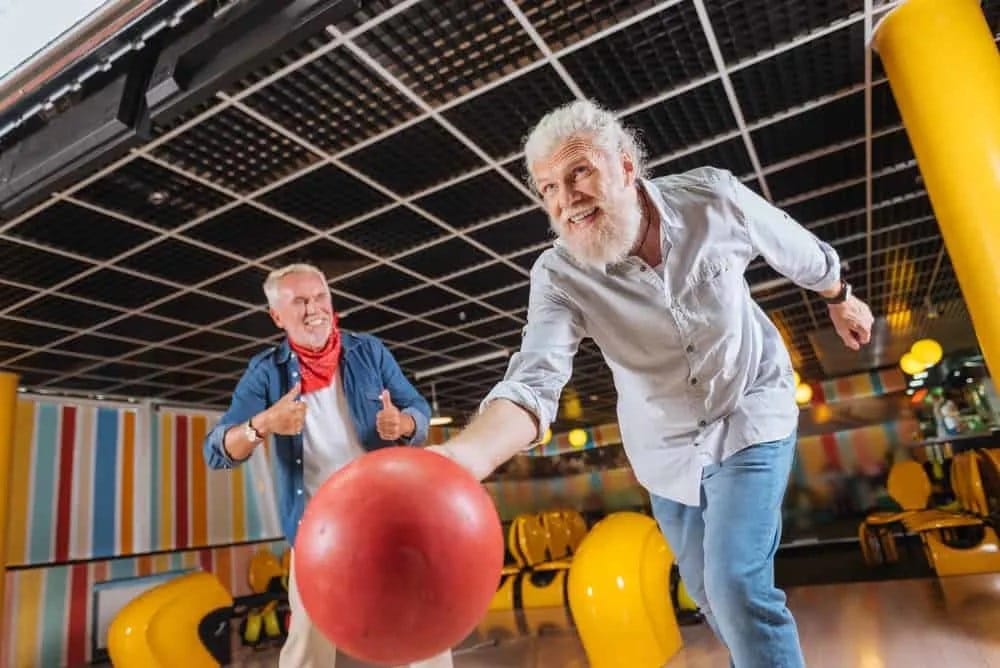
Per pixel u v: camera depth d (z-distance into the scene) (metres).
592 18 2.86
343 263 5.00
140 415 8.32
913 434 11.31
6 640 6.46
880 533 7.29
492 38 2.91
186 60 2.07
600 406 12.53
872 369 11.67
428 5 2.68
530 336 1.53
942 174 2.48
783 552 11.45
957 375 10.19
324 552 0.62
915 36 2.63
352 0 1.86
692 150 3.97
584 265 1.49
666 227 1.45
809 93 3.54
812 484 11.81
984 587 4.91
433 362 8.17
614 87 3.31
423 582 0.62
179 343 6.41
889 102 3.69
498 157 3.82
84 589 7.16
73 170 2.29
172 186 3.73
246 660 5.69
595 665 3.90
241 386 2.37
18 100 2.09
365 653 0.64
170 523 8.30
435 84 3.15
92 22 1.85
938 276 6.91
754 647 1.29
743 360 1.50
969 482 6.14
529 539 7.58
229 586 8.68
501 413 1.20
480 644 5.16
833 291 1.75
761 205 1.54
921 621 4.06
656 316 1.50
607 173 1.37
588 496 14.57
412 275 5.39
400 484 0.65
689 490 1.54
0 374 5.92
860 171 4.46
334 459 2.34
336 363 2.38
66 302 5.13
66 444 7.53
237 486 9.27
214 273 4.92
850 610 4.71
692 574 1.71
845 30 3.05
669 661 3.95
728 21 2.94
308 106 3.20
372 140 3.51
